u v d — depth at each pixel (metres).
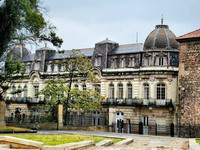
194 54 43.09
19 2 32.56
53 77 62.91
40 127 39.94
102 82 56.88
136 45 57.31
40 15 36.56
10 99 67.56
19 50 69.50
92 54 60.97
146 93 52.97
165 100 50.97
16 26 33.84
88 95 49.41
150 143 26.55
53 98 48.84
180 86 43.84
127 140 26.45
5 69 45.69
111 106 54.97
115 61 56.59
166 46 52.97
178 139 31.03
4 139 18.77
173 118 50.59
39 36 38.69
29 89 66.12
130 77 54.25
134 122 52.53
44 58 65.88
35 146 18.00
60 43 40.22
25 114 65.25
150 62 52.91
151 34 54.72
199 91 42.34
